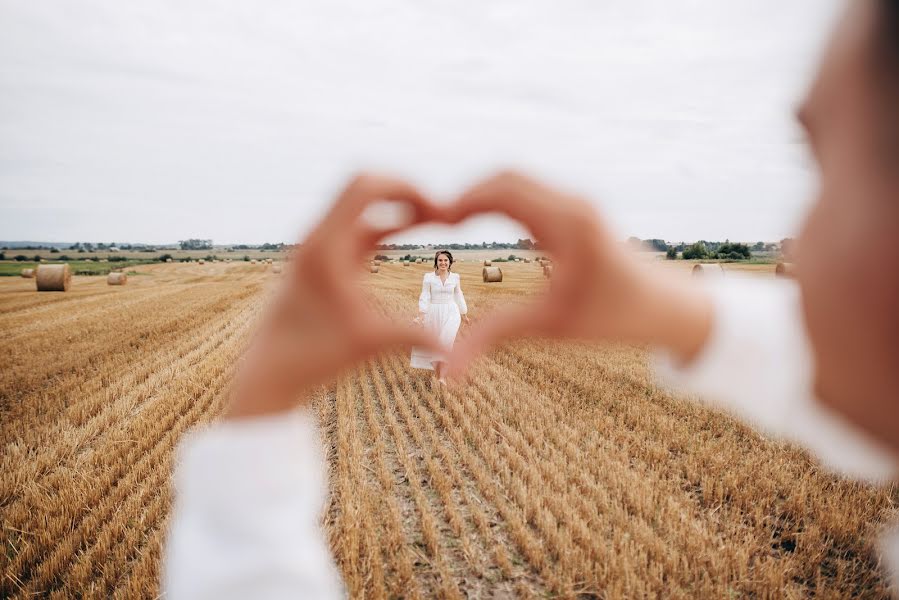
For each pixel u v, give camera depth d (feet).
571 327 1.57
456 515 15.52
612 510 15.57
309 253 1.84
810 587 12.57
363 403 27.35
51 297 84.07
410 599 12.26
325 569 2.66
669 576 12.65
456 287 28.25
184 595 2.50
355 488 17.56
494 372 32.42
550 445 20.38
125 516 15.40
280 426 2.38
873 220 1.26
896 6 1.21
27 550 13.58
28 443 21.12
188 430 22.58
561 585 12.56
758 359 1.75
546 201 1.49
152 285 113.39
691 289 1.77
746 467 18.19
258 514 2.46
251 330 50.96
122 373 33.78
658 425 22.25
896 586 2.86
